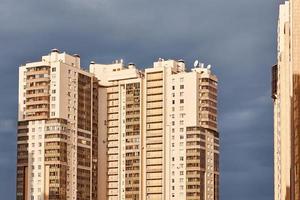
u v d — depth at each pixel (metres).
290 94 179.75
